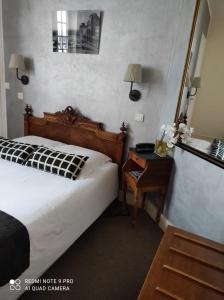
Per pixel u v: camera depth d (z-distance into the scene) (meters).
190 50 2.03
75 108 2.99
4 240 1.25
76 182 2.11
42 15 2.84
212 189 1.74
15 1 2.95
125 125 2.72
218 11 1.71
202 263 1.21
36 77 3.13
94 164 2.47
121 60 2.57
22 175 2.13
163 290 1.03
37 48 3.01
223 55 1.71
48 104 3.16
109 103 2.75
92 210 2.17
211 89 1.78
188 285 1.07
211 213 1.74
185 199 2.08
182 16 2.13
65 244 1.79
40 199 1.72
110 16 2.50
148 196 2.75
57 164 2.22
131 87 2.53
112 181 2.58
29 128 3.32
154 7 2.28
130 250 2.10
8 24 3.09
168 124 2.28
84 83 2.84
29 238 1.39
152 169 2.21
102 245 2.13
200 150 1.89
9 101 3.43
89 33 2.64
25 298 1.54
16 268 1.30
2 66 3.29
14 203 1.62
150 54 2.41
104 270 1.84
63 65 2.91
